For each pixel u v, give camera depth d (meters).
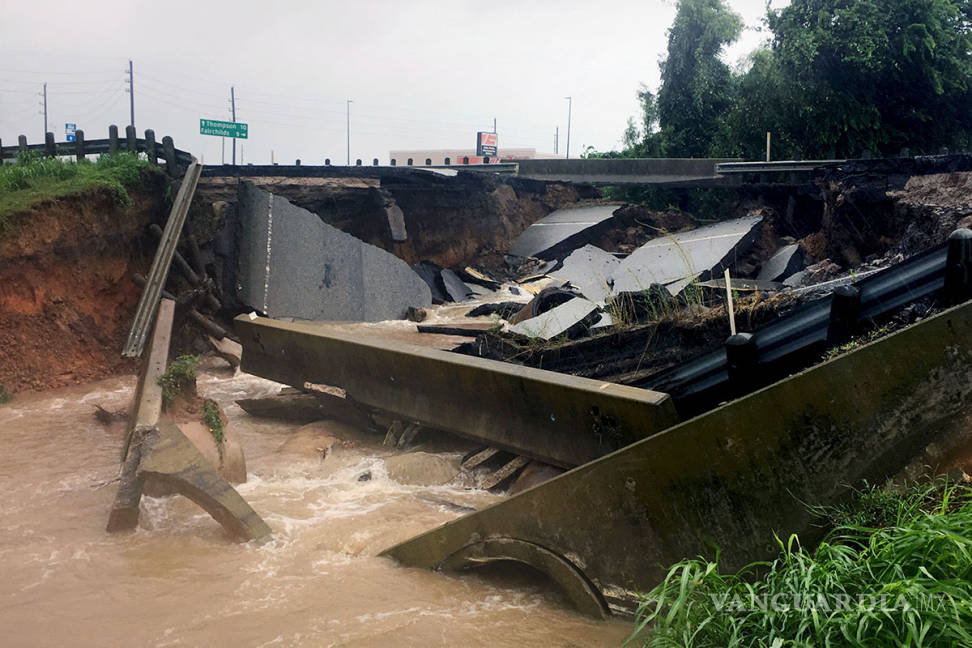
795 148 25.11
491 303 18.89
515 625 4.90
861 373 4.73
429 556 5.76
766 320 7.76
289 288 15.77
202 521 6.70
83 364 12.38
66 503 7.02
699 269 16.64
